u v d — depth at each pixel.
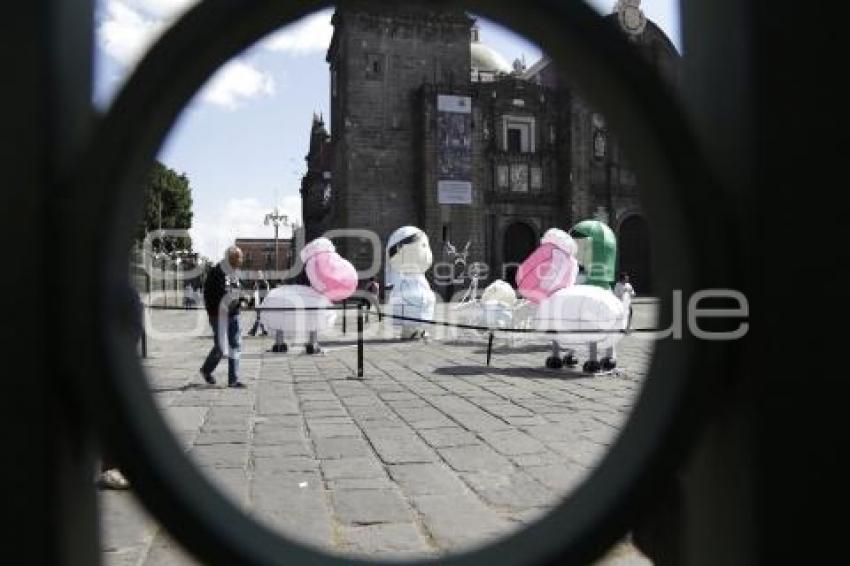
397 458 5.42
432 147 45.16
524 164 48.12
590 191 47.91
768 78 1.26
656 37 39.62
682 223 1.11
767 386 1.24
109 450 1.01
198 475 1.14
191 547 1.04
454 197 45.25
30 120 1.08
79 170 1.01
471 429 6.46
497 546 1.13
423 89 45.38
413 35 46.31
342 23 46.16
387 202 45.50
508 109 48.03
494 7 1.11
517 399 8.08
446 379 9.84
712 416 1.25
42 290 1.07
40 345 1.07
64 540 1.11
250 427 6.61
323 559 1.11
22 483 1.07
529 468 5.12
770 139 1.26
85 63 1.25
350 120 45.34
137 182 1.06
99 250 0.99
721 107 1.38
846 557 1.23
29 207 1.08
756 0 1.27
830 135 1.26
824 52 1.26
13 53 1.09
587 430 6.38
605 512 1.08
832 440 1.24
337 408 7.60
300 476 4.93
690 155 1.07
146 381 1.14
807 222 1.25
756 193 1.26
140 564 3.34
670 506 1.71
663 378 1.19
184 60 1.00
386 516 4.11
